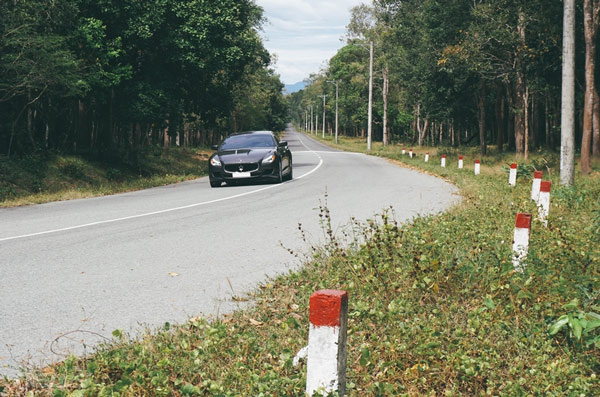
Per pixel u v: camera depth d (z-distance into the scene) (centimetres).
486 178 2011
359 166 2972
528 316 475
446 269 545
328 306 293
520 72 3234
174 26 2647
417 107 6412
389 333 441
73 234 923
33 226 1020
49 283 617
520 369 382
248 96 6394
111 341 441
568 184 1489
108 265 702
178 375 376
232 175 1762
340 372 296
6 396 346
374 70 6431
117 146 3544
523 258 571
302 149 6988
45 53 2023
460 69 3562
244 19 3428
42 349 431
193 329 461
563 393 357
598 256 632
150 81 2770
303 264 681
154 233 927
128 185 2033
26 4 2031
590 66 2319
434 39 3684
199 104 3303
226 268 688
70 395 330
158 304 544
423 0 4503
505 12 3031
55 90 2247
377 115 8356
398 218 1049
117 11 2402
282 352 406
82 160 2548
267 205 1280
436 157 3881
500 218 930
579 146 4559
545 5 2894
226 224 1016
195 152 4862
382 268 571
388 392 352
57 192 1803
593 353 418
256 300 552
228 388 355
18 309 527
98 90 2530
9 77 2066
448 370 379
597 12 2489
